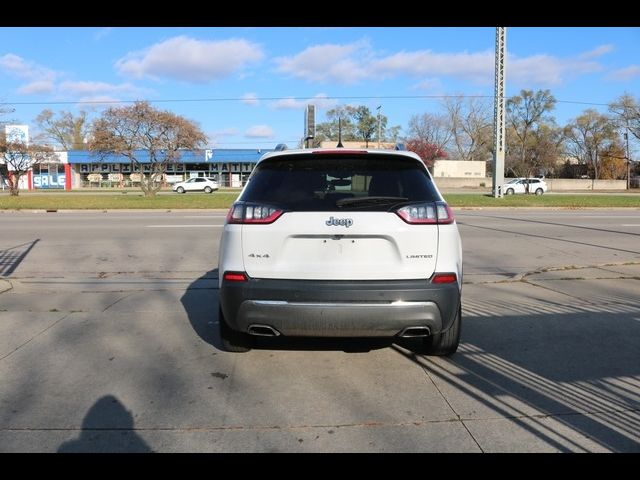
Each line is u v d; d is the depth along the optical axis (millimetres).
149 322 5918
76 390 4035
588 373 4375
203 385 4141
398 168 4344
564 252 11102
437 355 4742
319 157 4352
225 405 3783
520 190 48188
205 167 73750
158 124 35250
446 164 79500
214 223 17219
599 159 85000
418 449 3180
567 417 3588
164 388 4082
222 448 3199
